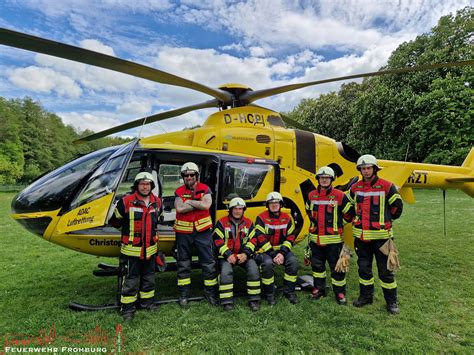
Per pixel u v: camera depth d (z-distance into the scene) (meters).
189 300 3.53
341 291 3.65
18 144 41.25
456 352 2.64
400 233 7.76
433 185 6.09
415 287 4.17
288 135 4.55
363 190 3.55
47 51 2.81
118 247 3.50
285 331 2.99
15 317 3.29
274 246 3.79
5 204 16.69
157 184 4.07
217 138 4.22
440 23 19.67
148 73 3.42
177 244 3.51
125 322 3.10
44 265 5.41
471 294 3.94
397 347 2.68
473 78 16.91
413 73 19.69
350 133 23.06
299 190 4.50
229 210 3.64
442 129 16.95
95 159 3.55
